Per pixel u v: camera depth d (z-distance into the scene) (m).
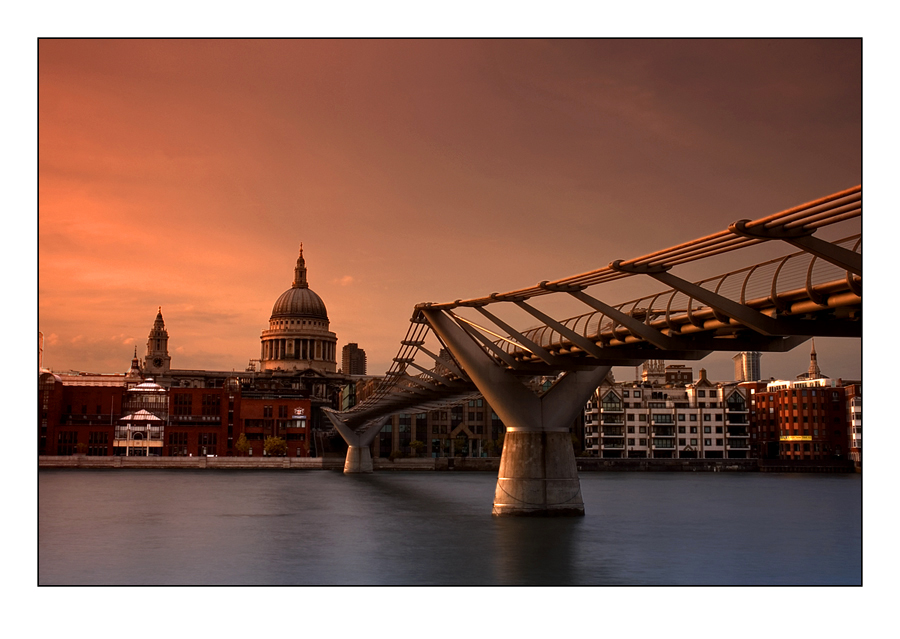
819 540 57.59
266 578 42.41
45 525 68.75
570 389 62.31
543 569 44.00
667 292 44.97
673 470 192.75
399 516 75.00
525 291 49.97
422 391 99.75
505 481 62.59
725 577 42.25
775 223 29.05
